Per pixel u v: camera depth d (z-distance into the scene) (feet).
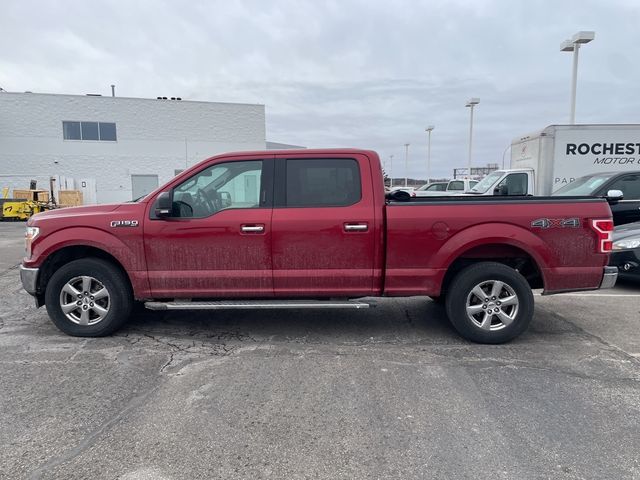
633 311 19.72
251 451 9.39
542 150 42.06
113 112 112.06
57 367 13.64
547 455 9.23
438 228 15.28
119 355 14.62
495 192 38.63
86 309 16.17
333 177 15.69
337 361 14.17
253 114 120.16
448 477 8.55
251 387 12.31
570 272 15.43
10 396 11.77
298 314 19.43
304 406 11.28
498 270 15.34
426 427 10.30
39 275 16.05
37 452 9.33
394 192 18.13
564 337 16.44
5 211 79.51
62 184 103.14
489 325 15.61
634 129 41.16
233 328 17.48
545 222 15.24
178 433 10.04
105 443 9.66
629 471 8.72
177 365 13.82
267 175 15.65
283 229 15.31
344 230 15.31
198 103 116.67
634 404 11.37
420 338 16.40
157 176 116.37
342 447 9.53
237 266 15.52
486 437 9.89
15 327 17.49
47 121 108.78
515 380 12.78
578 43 57.67
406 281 15.55
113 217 15.60
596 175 33.65
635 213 30.76
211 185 15.72
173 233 15.42
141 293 15.79
